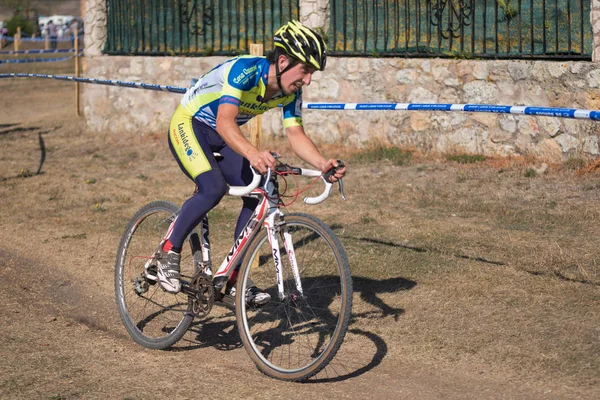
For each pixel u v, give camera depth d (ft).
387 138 32.71
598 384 11.62
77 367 12.88
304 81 12.10
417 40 31.71
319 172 11.91
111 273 18.49
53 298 16.97
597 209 21.93
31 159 34.94
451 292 16.03
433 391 11.82
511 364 12.55
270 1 36.04
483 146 29.86
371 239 20.22
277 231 12.33
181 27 39.24
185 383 12.21
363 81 33.19
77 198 26.61
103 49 42.39
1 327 14.82
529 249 18.76
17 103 58.70
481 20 30.01
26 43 125.18
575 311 14.64
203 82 12.79
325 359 11.65
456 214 22.65
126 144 38.58
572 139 27.35
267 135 36.58
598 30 26.71
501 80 29.19
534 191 24.80
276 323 14.84
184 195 26.81
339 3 33.71
